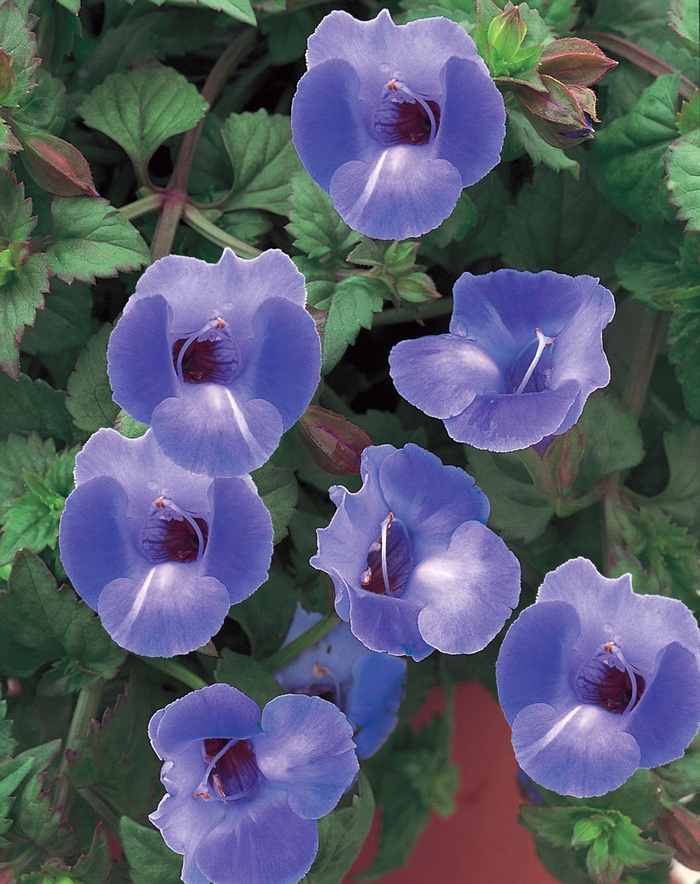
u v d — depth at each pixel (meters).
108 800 0.41
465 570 0.37
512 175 0.46
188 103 0.43
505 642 0.37
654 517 0.43
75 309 0.43
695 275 0.43
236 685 0.41
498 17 0.39
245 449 0.36
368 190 0.38
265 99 0.47
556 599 0.37
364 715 0.44
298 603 0.43
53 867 0.40
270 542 0.36
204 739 0.37
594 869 0.41
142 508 0.37
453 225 0.42
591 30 0.45
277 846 0.37
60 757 0.42
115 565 0.37
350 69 0.38
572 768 0.36
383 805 0.53
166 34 0.45
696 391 0.43
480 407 0.37
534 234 0.45
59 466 0.41
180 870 0.39
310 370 0.36
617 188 0.44
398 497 0.38
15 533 0.41
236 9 0.41
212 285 0.37
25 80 0.40
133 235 0.40
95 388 0.41
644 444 0.46
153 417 0.36
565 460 0.39
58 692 0.41
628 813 0.41
